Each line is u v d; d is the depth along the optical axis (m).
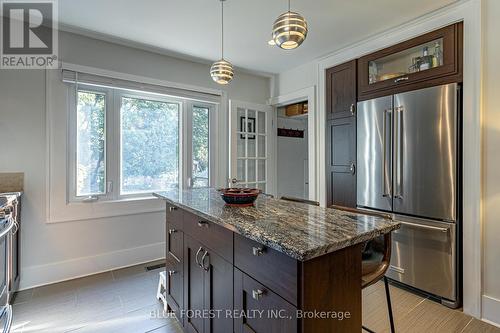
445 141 2.16
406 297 2.33
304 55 3.23
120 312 2.11
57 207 2.60
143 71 3.04
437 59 2.30
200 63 3.45
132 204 3.01
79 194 2.77
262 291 1.10
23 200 2.44
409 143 2.38
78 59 2.67
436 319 2.02
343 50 3.02
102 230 2.85
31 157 2.48
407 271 2.41
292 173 4.98
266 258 1.09
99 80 2.76
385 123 2.57
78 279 2.66
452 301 2.16
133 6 2.18
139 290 2.46
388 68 2.76
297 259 0.90
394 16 2.35
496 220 1.97
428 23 2.32
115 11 2.26
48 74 2.54
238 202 1.68
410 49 2.49
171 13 2.29
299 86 3.61
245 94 3.86
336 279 1.03
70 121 2.70
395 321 1.99
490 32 1.98
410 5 2.18
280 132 4.83
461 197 2.13
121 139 3.02
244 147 3.80
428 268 2.28
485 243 2.02
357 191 2.84
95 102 2.86
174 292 1.98
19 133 2.43
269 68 3.68
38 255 2.53
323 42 2.87
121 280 2.65
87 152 2.81
